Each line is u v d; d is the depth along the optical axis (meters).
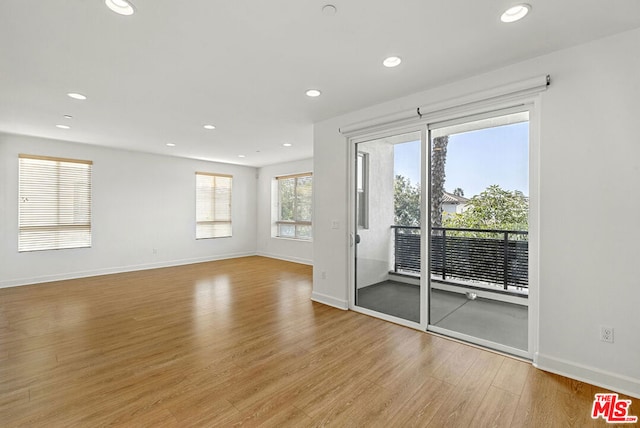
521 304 2.56
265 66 2.43
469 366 2.35
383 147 3.38
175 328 3.10
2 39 2.00
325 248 3.92
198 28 1.91
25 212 4.77
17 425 1.68
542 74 2.27
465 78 2.66
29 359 2.44
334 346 2.70
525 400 1.92
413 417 1.78
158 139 4.90
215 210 7.25
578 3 1.68
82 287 4.68
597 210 2.07
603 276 2.05
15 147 4.67
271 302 3.99
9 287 4.63
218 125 4.09
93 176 5.41
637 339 1.95
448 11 1.75
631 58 1.96
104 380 2.14
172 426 1.69
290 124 4.07
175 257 6.54
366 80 2.70
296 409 1.85
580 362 2.14
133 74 2.55
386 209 3.37
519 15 1.79
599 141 2.06
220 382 2.13
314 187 4.04
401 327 3.14
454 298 2.92
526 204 2.51
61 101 3.16
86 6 1.67
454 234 2.92
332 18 1.82
